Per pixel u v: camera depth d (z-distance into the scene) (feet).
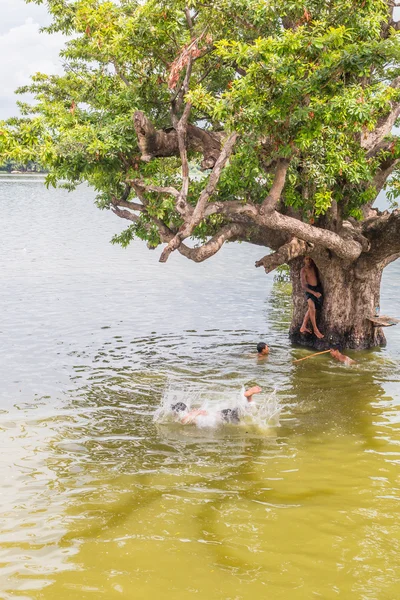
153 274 101.35
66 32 53.93
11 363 51.62
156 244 59.52
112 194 54.39
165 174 49.29
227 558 23.97
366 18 39.29
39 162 43.55
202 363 52.49
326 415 40.34
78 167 44.75
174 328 65.46
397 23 51.55
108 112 49.83
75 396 43.62
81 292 84.74
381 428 38.14
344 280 56.39
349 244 50.93
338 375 49.21
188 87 46.50
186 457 33.76
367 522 26.84
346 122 43.45
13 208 247.91
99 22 45.78
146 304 77.87
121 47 46.55
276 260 53.52
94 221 204.44
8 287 87.10
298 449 34.96
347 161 48.29
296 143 40.11
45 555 24.16
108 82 52.54
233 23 44.80
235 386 46.19
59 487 29.96
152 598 21.47
